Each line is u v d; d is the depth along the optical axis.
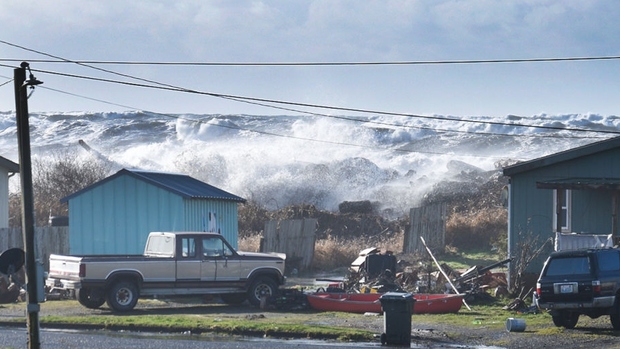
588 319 53.81
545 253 64.94
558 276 48.62
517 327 47.91
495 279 66.88
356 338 45.34
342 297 60.50
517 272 63.47
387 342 43.66
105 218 73.38
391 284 66.31
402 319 43.53
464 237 106.25
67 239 79.94
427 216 102.88
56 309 59.94
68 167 125.56
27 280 39.12
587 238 60.22
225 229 79.75
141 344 42.59
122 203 73.25
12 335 46.53
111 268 57.47
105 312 58.19
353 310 57.69
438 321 52.72
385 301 43.78
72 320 51.12
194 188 76.75
